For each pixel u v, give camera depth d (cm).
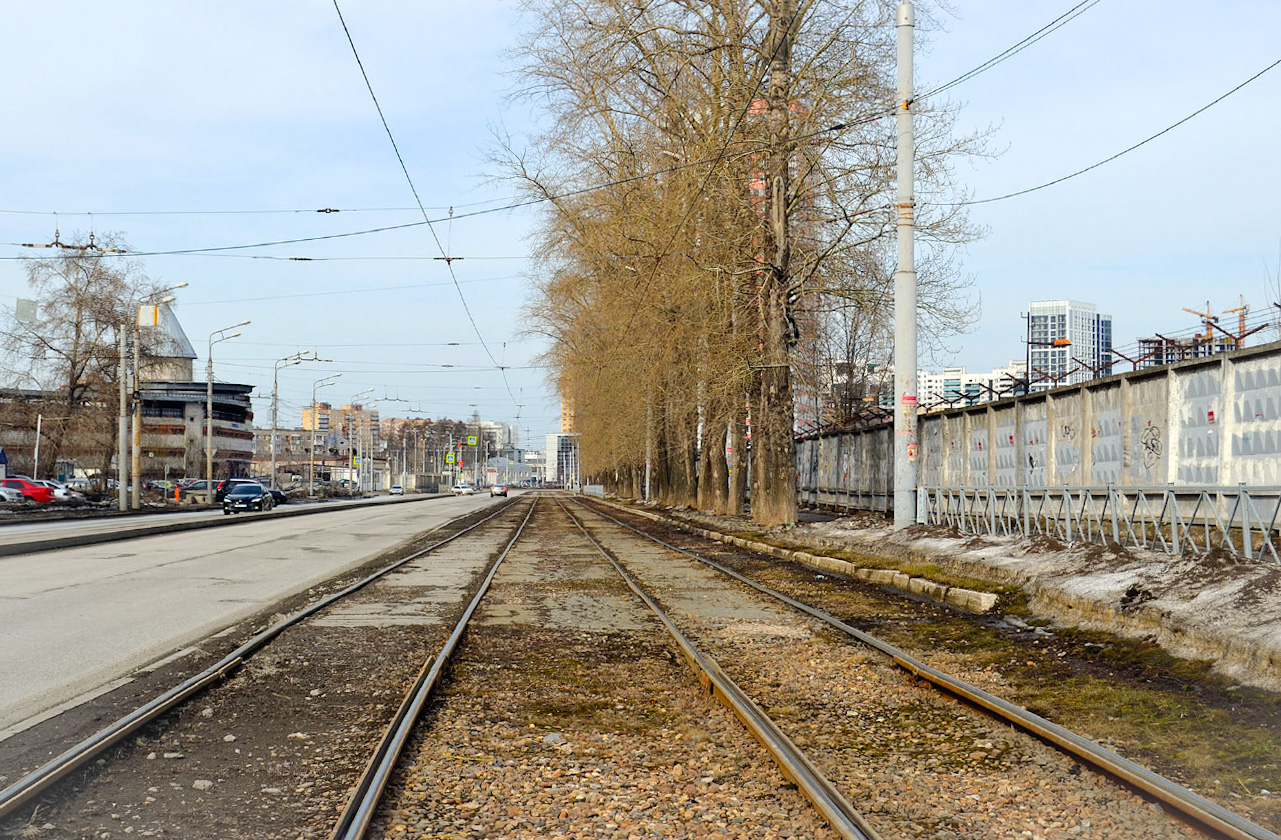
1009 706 720
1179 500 1497
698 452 5081
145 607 1302
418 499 9419
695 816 524
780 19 2589
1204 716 690
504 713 755
